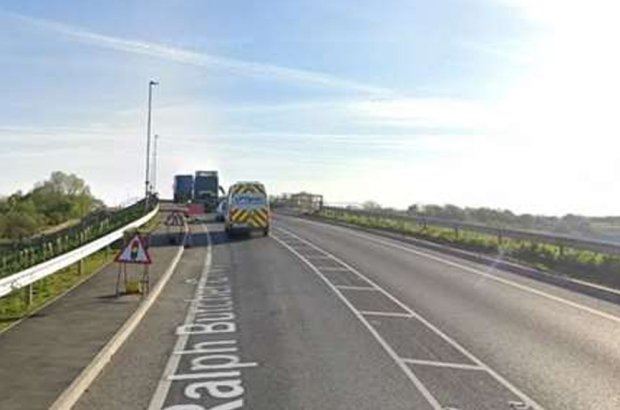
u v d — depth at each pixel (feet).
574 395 34.24
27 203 232.73
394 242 131.64
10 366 37.88
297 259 99.96
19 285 53.26
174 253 102.63
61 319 51.75
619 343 46.39
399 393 34.30
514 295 68.03
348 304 61.93
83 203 270.26
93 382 36.45
